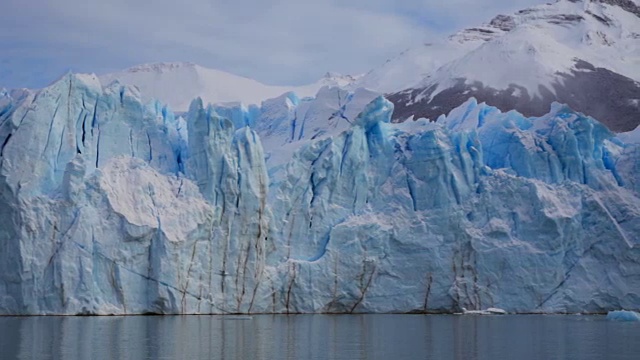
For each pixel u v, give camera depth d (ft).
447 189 308.19
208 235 278.46
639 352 191.62
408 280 302.45
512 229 304.50
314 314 293.43
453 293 299.17
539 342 209.87
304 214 301.02
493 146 329.11
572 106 581.12
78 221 262.26
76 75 282.15
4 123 270.05
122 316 264.31
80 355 174.40
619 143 343.05
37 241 261.24
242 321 256.73
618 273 302.04
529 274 298.97
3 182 262.26
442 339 214.90
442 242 304.09
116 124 289.53
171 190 281.13
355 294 298.56
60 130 276.00
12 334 209.56
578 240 303.68
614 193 312.91
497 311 295.07
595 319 281.33
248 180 286.25
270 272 289.53
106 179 270.67
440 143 311.88
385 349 194.29
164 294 267.80
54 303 260.21
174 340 200.85
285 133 347.97
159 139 296.92
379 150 318.04
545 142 320.50
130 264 266.98
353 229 299.99
